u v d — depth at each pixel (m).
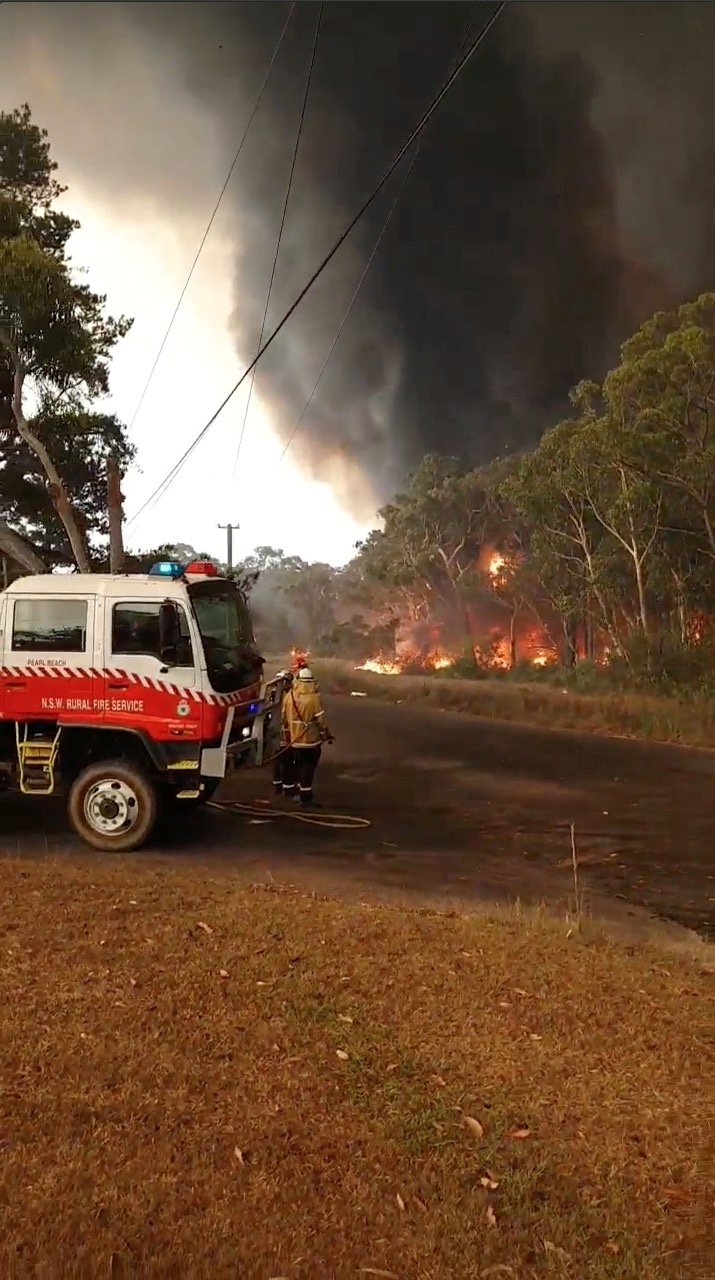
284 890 7.75
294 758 12.18
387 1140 3.68
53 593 9.69
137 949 5.69
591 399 40.28
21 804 11.66
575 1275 2.97
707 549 37.78
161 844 9.80
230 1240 3.03
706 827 11.13
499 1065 4.39
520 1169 3.54
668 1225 3.24
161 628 9.44
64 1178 3.31
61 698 9.66
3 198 24.58
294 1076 4.17
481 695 24.42
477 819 11.45
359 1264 2.96
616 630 45.81
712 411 32.69
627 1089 4.21
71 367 23.53
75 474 27.17
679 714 20.69
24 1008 4.75
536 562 53.06
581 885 8.70
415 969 5.60
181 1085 4.03
